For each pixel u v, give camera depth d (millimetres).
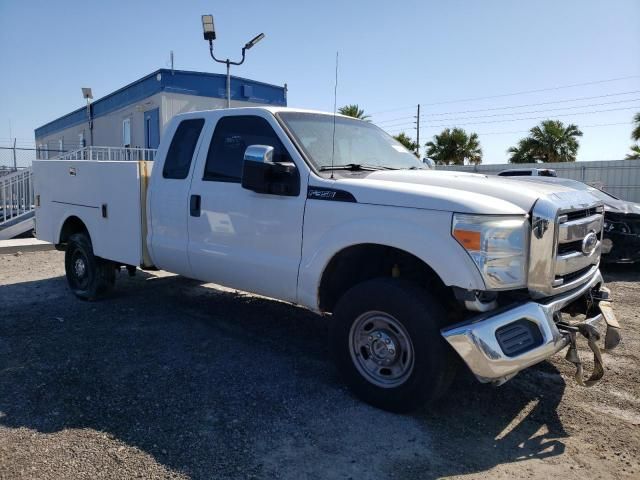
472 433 3404
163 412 3578
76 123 25656
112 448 3131
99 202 5914
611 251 8539
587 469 3029
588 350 4969
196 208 4781
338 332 3795
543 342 3299
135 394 3844
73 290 6707
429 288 3725
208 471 2920
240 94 18328
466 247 3199
